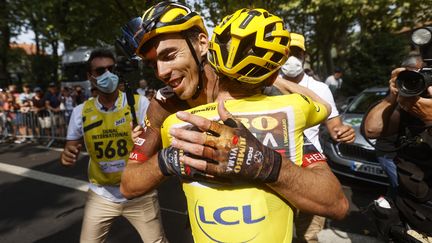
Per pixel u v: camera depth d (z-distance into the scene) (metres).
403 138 1.65
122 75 1.75
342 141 2.06
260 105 1.01
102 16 7.44
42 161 6.45
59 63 18.91
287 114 1.00
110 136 2.16
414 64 2.38
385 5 9.45
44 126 8.59
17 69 21.44
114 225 3.48
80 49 14.77
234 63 0.97
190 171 0.98
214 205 0.99
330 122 2.26
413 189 1.60
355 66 12.22
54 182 5.02
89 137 2.17
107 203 2.17
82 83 14.64
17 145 8.52
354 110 5.58
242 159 0.88
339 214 1.04
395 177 2.89
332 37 13.31
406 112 1.66
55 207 4.07
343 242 3.04
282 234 1.02
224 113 0.94
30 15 10.41
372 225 3.35
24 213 3.92
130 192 1.17
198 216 1.02
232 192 0.98
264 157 0.89
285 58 1.03
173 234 3.26
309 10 9.47
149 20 1.16
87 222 2.22
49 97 9.13
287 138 0.99
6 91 11.06
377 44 11.73
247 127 0.98
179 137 0.92
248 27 0.94
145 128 1.35
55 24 8.16
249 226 0.97
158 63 1.22
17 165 6.17
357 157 4.40
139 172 1.12
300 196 0.96
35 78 19.06
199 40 1.25
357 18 11.94
